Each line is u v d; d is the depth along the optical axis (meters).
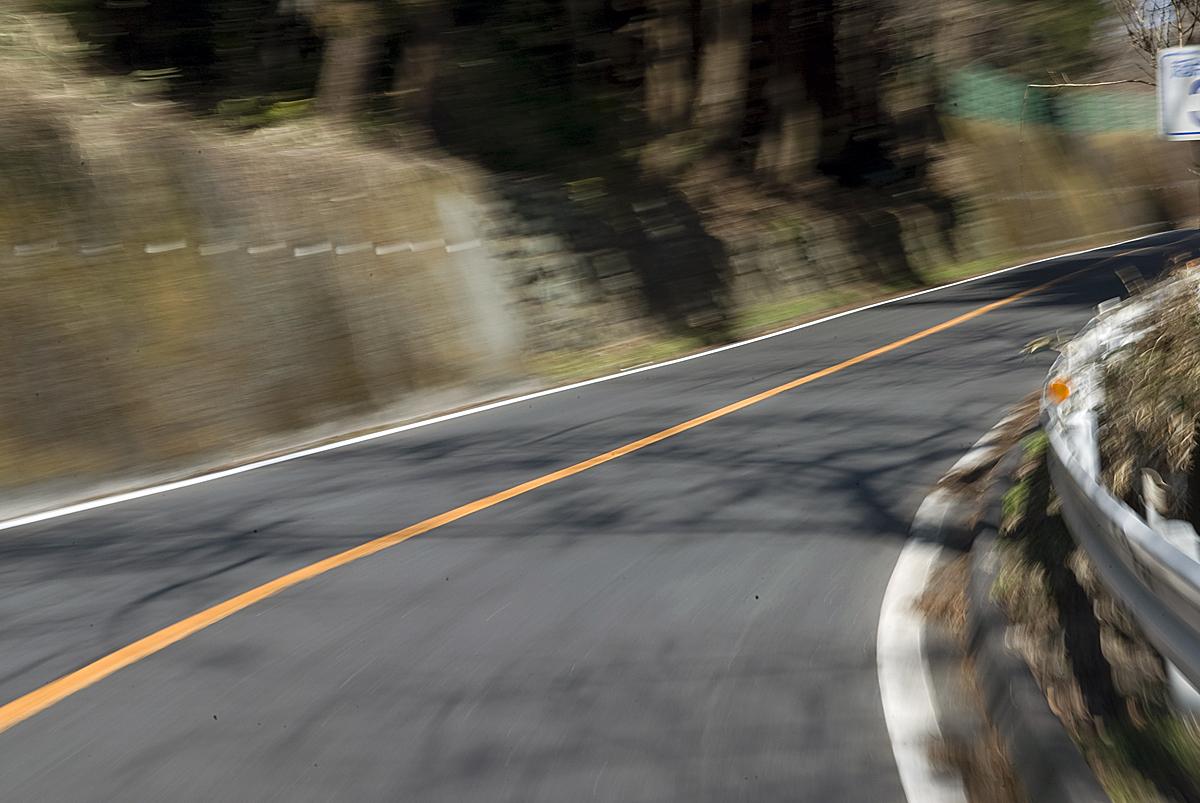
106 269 11.70
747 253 22.50
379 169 15.59
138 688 5.23
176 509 9.34
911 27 26.91
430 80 19.33
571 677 5.19
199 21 18.67
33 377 10.56
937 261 30.02
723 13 24.73
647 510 8.30
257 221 13.45
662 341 18.69
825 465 9.44
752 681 5.08
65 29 16.25
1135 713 4.36
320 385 13.20
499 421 12.87
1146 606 4.11
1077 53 28.97
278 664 5.48
